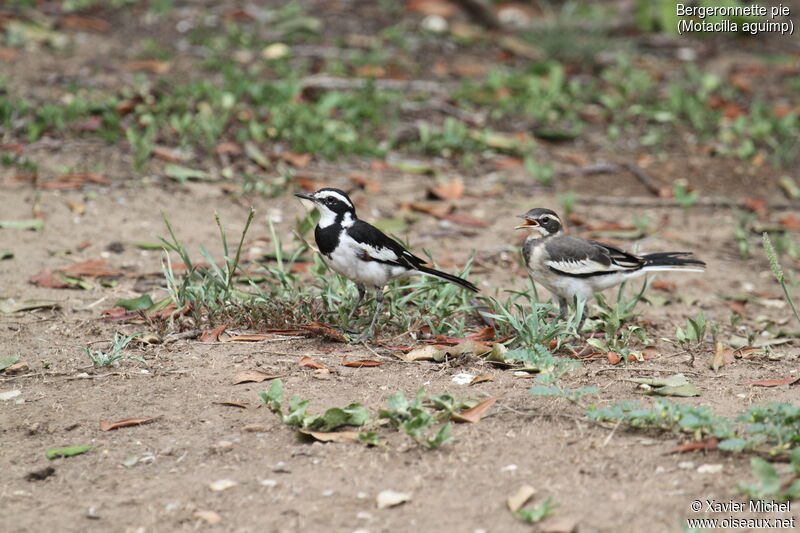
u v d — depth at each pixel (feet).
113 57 72.13
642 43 88.89
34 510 24.95
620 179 61.26
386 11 90.63
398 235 50.08
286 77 69.46
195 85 64.59
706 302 44.96
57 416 30.19
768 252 33.94
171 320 37.29
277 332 37.19
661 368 34.53
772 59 86.63
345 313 37.17
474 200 56.18
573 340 36.86
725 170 62.85
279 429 29.19
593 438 27.94
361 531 23.68
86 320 38.29
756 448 26.73
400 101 68.90
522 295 38.86
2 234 46.06
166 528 24.08
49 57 70.64
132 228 48.24
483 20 88.28
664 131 68.74
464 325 38.40
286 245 47.44
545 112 68.80
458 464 26.71
